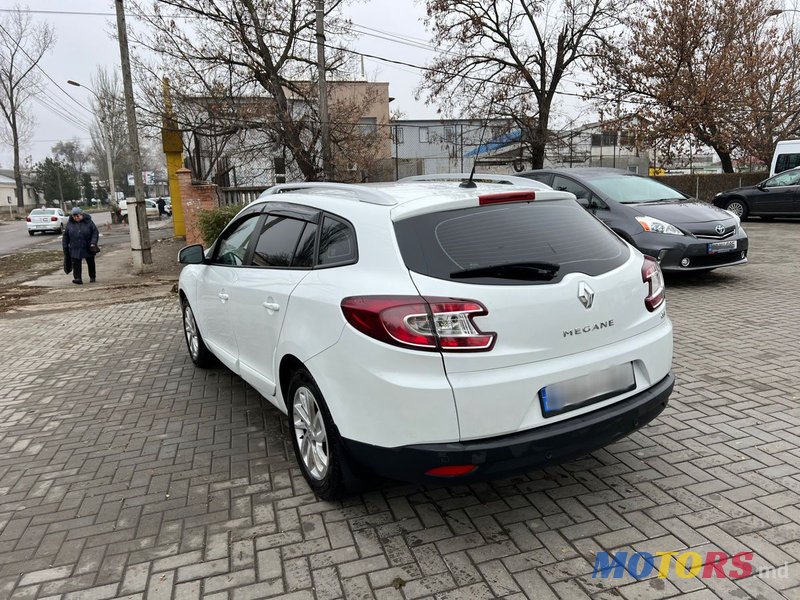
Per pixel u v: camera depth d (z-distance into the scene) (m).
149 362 6.08
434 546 2.81
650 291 3.15
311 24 18.25
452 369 2.51
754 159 28.28
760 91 25.33
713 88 23.94
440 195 3.02
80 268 12.93
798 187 16.14
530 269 2.73
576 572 2.58
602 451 3.65
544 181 9.45
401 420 2.56
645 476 3.33
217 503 3.28
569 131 24.25
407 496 3.27
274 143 18.78
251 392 5.04
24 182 90.75
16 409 4.90
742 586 2.45
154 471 3.69
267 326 3.56
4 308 10.24
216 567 2.73
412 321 2.52
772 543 2.71
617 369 2.88
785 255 10.77
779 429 3.80
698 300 7.40
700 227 7.82
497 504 3.14
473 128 24.27
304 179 18.88
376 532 2.94
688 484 3.22
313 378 3.00
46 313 9.42
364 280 2.76
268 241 3.85
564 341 2.71
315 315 2.97
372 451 2.70
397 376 2.55
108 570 2.74
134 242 13.81
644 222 7.94
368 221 2.93
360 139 19.36
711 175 24.95
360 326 2.66
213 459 3.82
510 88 23.66
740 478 3.26
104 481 3.59
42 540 3.00
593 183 8.80
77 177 93.31
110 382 5.49
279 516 3.12
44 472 3.75
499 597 2.45
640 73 24.69
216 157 20.25
